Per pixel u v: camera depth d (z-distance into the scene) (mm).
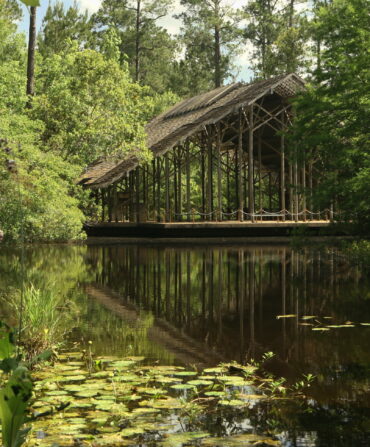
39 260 19281
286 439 4562
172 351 7609
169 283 14516
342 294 12617
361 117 16641
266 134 37938
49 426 4809
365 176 16516
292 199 34781
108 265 18422
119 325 9328
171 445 4445
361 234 18953
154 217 35750
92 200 29484
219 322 9695
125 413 5184
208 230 33000
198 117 34438
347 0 17203
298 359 7203
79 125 29312
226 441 4547
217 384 6074
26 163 17062
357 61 16562
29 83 29375
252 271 17062
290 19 55031
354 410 5305
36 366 6672
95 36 51625
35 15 29094
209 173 33625
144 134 30984
